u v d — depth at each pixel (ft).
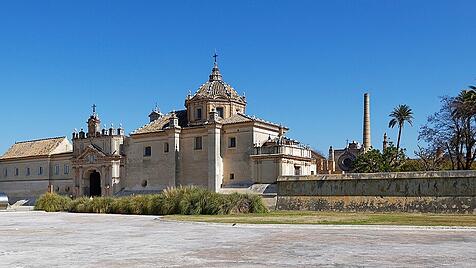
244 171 244.01
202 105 268.82
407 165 300.81
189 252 55.67
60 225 106.11
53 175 322.55
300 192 169.99
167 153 265.75
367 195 153.79
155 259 50.16
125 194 277.44
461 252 53.62
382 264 45.62
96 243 66.49
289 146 239.50
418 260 47.93
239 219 112.57
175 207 152.05
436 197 141.08
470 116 240.32
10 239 73.31
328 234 77.00
